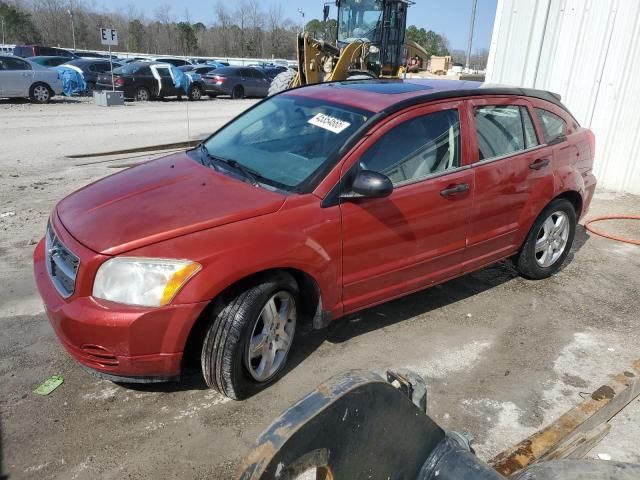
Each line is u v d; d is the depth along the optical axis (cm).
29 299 418
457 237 397
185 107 1994
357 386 126
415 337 388
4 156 948
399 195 351
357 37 1322
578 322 421
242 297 289
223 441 278
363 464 133
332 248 323
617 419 314
